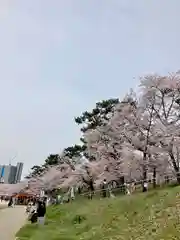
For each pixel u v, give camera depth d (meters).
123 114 38.28
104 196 39.84
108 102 49.62
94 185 44.78
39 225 23.16
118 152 37.91
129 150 35.12
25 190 80.19
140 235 14.99
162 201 19.47
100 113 50.03
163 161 32.53
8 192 85.38
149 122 34.88
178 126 33.28
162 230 14.52
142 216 18.22
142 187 31.48
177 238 12.98
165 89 35.69
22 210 43.72
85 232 18.73
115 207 22.91
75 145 57.34
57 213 33.97
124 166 35.03
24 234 18.97
